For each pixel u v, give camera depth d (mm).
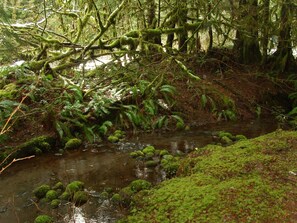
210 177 3910
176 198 3580
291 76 9547
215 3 8469
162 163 5441
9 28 7852
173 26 9625
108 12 9703
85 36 10188
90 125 6926
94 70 8938
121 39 8641
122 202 4258
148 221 3383
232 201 3293
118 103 7488
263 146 4543
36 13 9031
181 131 7320
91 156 6000
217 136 6977
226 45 10812
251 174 3812
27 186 4938
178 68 8914
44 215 4012
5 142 6125
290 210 3100
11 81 7715
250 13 8734
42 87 7258
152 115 7574
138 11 9031
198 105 8227
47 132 6508
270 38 9672
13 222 4016
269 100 8977
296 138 4715
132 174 5195
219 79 9047
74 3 10594
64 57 8406
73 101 7312
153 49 9555
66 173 5324
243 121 8070
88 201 4398
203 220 3105
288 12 8789
